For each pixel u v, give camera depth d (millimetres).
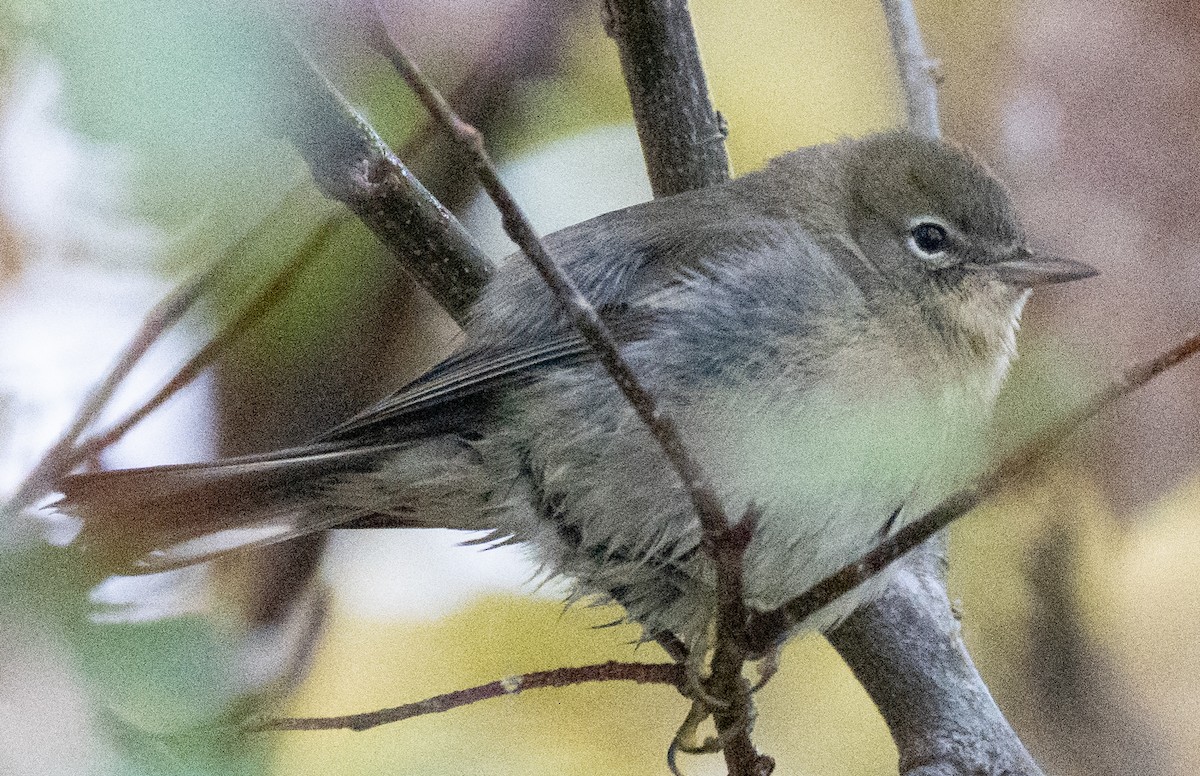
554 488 2398
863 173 2418
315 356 2424
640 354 2395
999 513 2439
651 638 2406
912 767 2400
